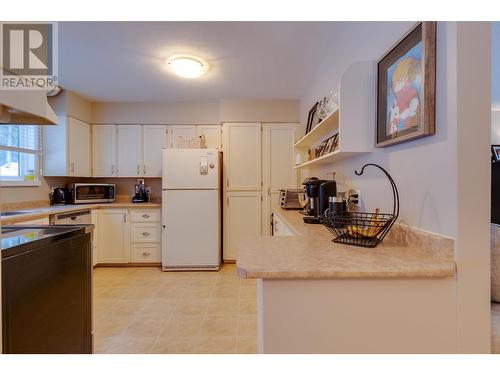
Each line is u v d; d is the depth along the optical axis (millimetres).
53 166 3416
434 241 1055
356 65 1542
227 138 3760
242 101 3775
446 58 1007
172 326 2117
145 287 2928
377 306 951
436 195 1065
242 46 2355
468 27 968
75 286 1426
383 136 1415
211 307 2447
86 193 3635
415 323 956
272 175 3768
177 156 3479
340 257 1069
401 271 924
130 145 3895
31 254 1151
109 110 3873
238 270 942
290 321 947
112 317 2262
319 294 947
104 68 2791
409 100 1186
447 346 958
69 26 2023
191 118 3924
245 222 3754
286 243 1307
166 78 3062
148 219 3631
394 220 1230
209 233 3480
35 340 1169
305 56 2535
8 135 3029
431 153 1091
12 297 1065
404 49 1223
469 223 964
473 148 966
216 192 3490
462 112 963
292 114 3789
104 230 3598
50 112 1432
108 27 2039
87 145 3781
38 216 2551
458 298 960
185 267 3479
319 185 2074
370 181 1594
